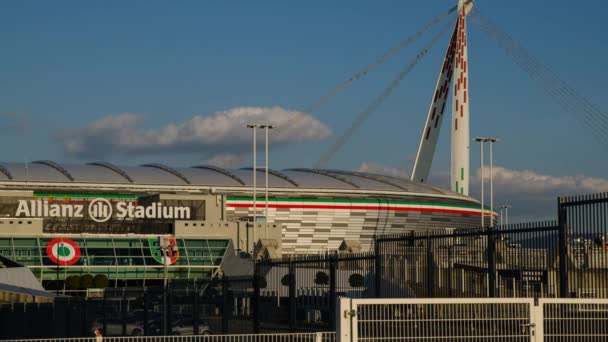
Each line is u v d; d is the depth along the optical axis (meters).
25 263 119.88
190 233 132.25
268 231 138.62
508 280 40.44
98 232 132.38
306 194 190.62
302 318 55.84
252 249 135.88
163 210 135.62
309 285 59.00
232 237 134.88
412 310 29.62
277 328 55.31
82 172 181.88
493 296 40.66
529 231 38.69
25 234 123.75
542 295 36.94
